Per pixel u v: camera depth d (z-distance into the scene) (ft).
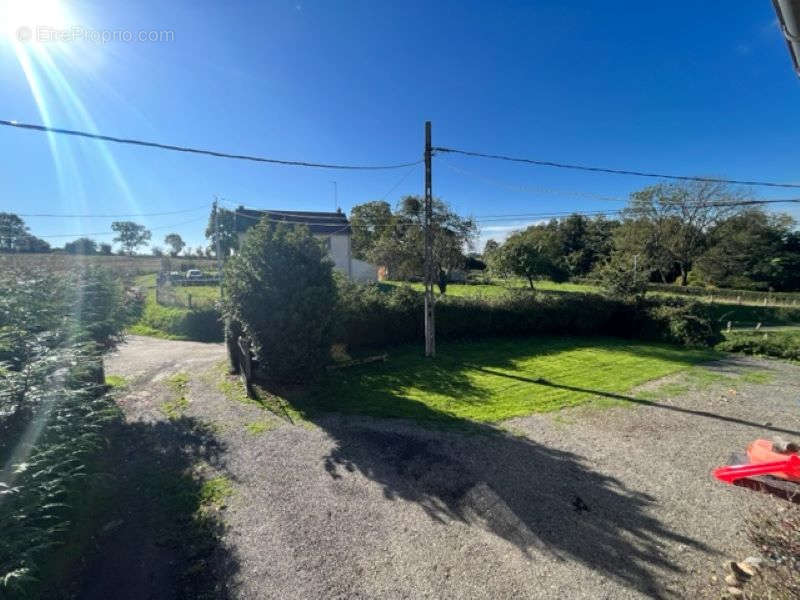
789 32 8.57
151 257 197.57
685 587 10.83
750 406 26.02
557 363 37.93
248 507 14.55
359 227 142.61
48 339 17.01
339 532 13.17
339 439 20.45
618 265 61.16
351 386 29.35
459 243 108.17
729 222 121.39
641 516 14.08
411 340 46.01
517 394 28.14
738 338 44.65
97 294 27.12
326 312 27.07
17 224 94.17
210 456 18.56
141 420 22.91
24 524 10.68
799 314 82.43
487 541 12.75
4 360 15.20
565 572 11.41
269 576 11.25
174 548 12.39
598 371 35.06
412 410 24.62
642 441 20.56
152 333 56.85
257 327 25.63
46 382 14.57
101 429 18.85
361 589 10.80
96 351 21.93
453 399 26.86
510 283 139.23
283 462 17.98
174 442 20.04
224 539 12.80
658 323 50.88
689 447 19.86
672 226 124.06
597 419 23.61
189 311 54.39
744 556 11.98
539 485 16.16
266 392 27.61
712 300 107.04
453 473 17.08
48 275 22.11
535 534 13.08
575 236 184.24
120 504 14.74
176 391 28.40
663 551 12.29
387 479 16.56
